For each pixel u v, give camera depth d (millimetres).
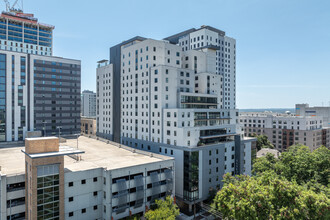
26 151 45188
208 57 97812
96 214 50719
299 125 132750
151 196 55844
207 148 72062
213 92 92750
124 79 99062
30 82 107938
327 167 55844
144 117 87312
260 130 150000
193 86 89750
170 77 82062
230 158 80500
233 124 86125
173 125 74125
